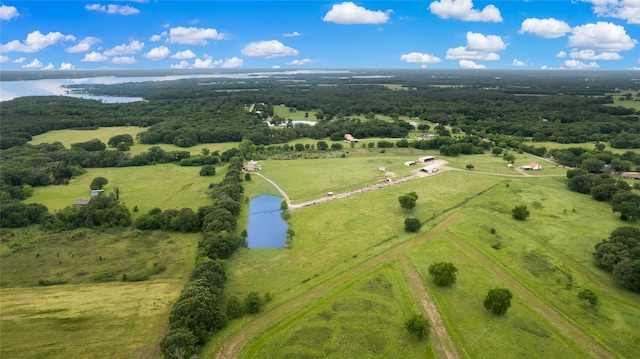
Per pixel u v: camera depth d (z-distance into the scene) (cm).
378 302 7894
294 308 7750
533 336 6919
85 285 8731
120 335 7062
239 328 7194
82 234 11231
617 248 9025
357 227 11681
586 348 6638
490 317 7412
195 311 7000
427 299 7975
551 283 8544
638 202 11981
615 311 7581
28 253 10206
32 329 7231
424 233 11012
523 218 11838
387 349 6631
